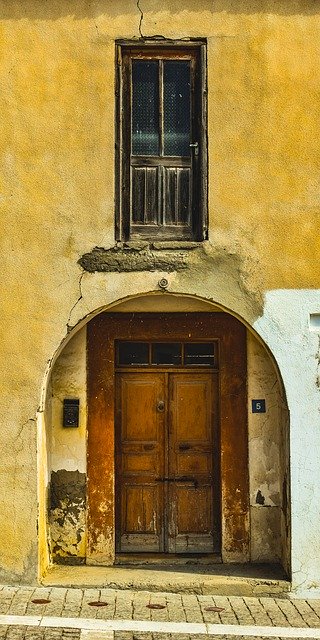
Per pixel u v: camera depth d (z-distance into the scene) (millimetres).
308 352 8844
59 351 8984
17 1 8859
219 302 8820
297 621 7961
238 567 9375
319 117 8883
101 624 7727
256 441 9617
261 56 8883
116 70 8898
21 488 8703
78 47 8852
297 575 8727
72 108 8828
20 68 8852
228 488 9602
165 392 9781
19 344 8781
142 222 9008
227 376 9664
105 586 8750
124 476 9727
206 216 8891
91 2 8859
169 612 8133
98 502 9539
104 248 8797
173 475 9734
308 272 8844
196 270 8828
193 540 9688
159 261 8820
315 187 8867
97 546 9508
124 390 9773
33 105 8836
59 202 8820
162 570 9258
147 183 9023
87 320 9008
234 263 8844
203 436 9773
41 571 8844
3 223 8820
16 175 8828
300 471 8789
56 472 9555
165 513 9695
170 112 9062
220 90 8859
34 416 8742
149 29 8852
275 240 8852
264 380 9648
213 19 8875
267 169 8852
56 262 8805
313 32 8898
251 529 9570
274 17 8891
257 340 9625
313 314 8867
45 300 8797
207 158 8883
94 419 9594
